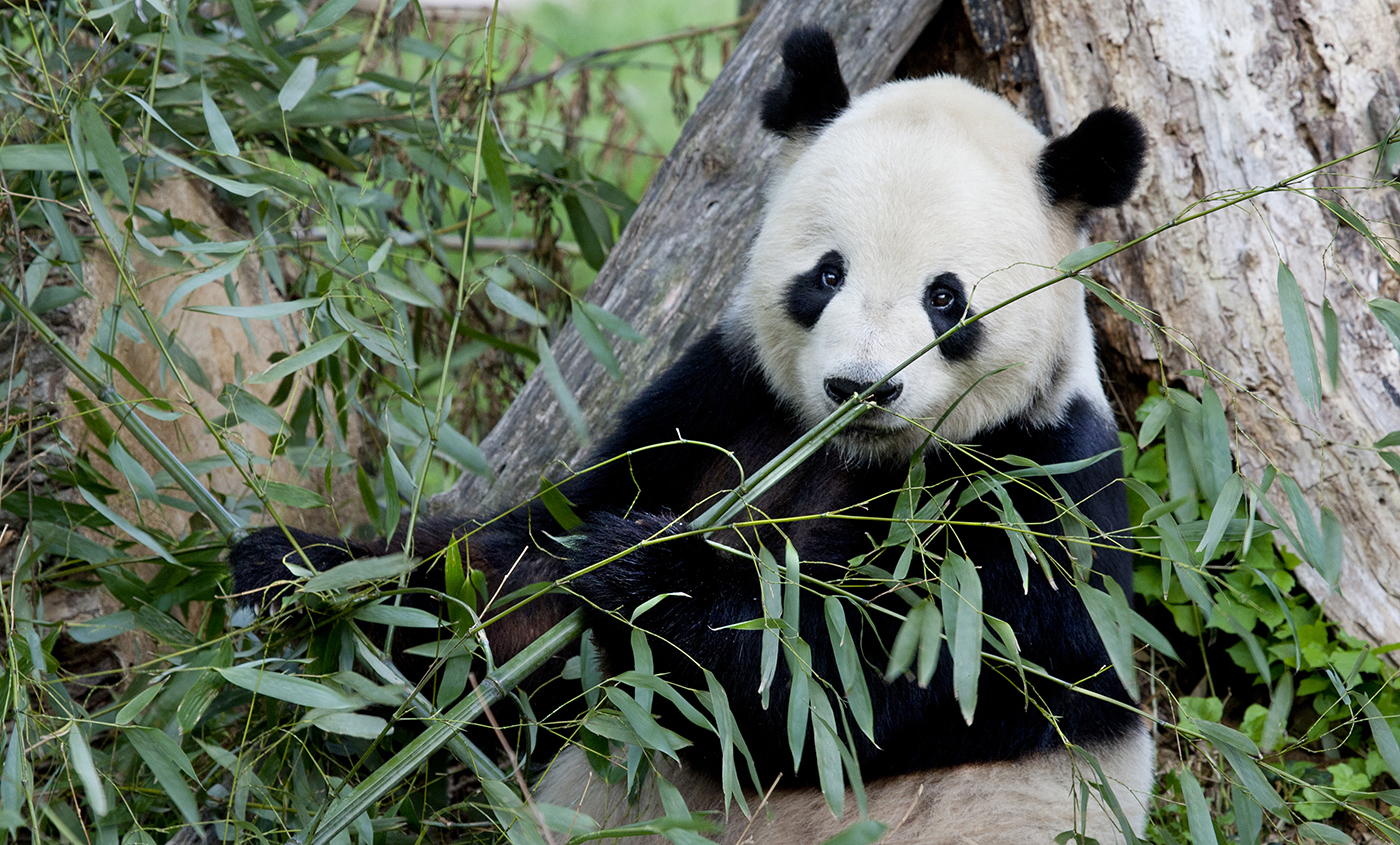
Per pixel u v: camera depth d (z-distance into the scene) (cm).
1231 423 604
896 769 464
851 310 438
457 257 774
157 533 489
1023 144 479
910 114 470
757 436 516
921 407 446
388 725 373
